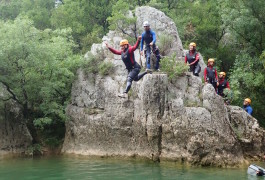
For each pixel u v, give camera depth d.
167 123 15.75
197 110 15.59
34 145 19.02
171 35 19.95
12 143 18.70
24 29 18.45
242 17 22.48
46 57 18.75
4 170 14.60
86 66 19.22
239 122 16.42
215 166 14.79
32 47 18.20
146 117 16.14
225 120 15.75
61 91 20.20
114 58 19.02
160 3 28.75
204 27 28.09
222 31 28.06
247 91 23.16
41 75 19.45
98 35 28.86
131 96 17.30
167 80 16.33
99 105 18.28
